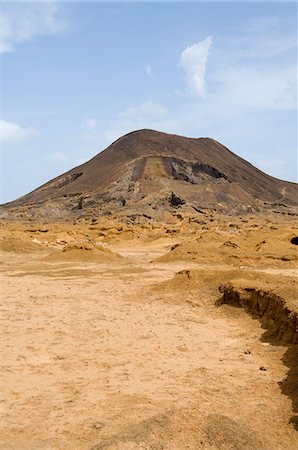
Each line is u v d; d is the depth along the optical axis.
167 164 195.75
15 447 8.06
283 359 12.88
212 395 10.48
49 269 36.84
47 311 20.50
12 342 15.18
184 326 17.83
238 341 15.57
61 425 8.94
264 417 9.25
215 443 8.05
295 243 54.34
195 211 148.88
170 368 12.59
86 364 12.91
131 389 10.88
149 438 8.03
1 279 30.95
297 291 17.03
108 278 31.72
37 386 11.09
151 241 77.31
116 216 130.75
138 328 17.45
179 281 25.52
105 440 8.05
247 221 127.62
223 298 21.05
